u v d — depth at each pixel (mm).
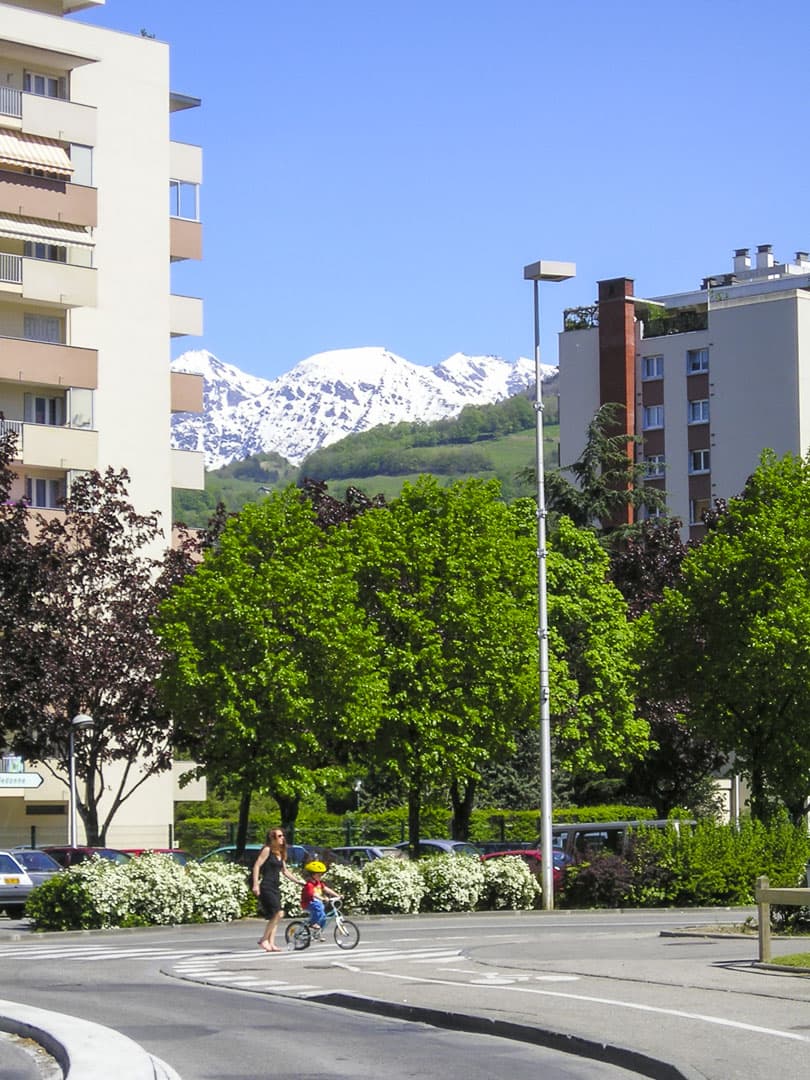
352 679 44844
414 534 49562
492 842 60500
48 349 61000
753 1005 18109
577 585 63812
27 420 62125
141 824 63156
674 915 40438
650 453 97375
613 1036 15641
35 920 35906
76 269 62062
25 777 47656
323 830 65875
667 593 48031
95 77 64812
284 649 44469
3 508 49625
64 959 27453
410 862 41594
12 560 49031
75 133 62719
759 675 45750
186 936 33719
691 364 96125
